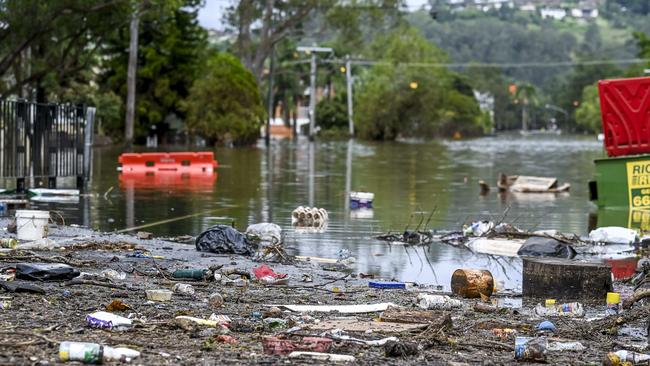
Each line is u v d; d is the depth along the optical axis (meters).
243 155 87.06
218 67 115.81
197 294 18.83
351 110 181.25
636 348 15.16
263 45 132.50
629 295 20.66
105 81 119.38
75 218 33.06
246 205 38.72
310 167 67.50
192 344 13.95
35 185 44.69
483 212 37.78
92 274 20.53
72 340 13.73
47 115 41.09
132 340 13.95
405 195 45.16
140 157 59.16
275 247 25.42
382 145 125.75
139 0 74.50
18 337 13.70
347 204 39.91
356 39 135.75
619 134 39.69
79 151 43.44
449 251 27.36
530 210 38.97
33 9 68.75
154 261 23.55
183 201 39.97
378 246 28.09
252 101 115.62
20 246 24.78
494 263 25.34
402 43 182.00
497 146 127.25
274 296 19.11
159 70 116.69
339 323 16.08
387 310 17.12
